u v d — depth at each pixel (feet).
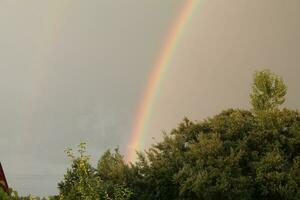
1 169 44.52
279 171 102.99
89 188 61.00
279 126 111.75
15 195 28.68
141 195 103.45
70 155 59.82
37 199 42.09
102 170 105.19
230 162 103.24
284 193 99.09
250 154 107.34
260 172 101.24
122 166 104.47
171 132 118.93
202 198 101.19
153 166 106.01
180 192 100.73
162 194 105.09
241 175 102.32
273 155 103.55
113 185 93.81
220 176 100.89
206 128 118.73
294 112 116.26
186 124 120.06
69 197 63.72
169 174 104.68
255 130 112.47
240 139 112.47
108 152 109.09
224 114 126.11
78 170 61.21
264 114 114.21
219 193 99.66
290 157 109.19
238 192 98.99
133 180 104.22
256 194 102.63
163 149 114.01
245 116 125.90
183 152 111.45
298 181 100.53
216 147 106.52
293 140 108.58
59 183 81.61
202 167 103.71
